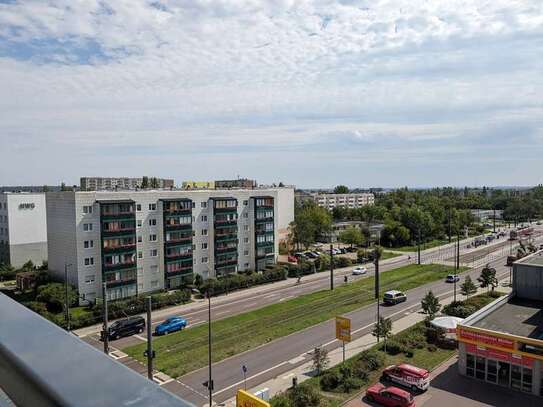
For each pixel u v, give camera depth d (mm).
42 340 1807
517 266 37000
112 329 37500
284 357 31750
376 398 24844
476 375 28250
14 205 63938
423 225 98500
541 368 25625
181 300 48781
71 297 44688
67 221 47656
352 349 33125
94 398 1249
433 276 61625
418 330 36344
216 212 60031
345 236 88188
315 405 24250
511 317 31875
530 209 141750
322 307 45719
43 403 1297
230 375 28797
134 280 50156
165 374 29078
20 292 50750
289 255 79188
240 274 60781
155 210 53562
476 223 124750
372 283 57531
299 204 129125
